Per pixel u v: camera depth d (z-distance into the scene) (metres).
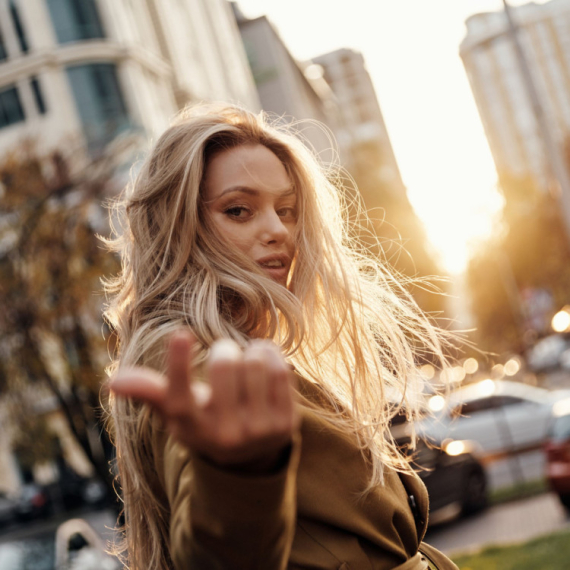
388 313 1.75
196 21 38.78
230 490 0.83
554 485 10.09
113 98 26.91
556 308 43.88
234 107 1.61
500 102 94.50
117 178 13.57
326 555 1.25
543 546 7.77
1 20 26.97
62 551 7.37
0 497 26.94
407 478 1.56
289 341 1.46
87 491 26.88
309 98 64.12
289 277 1.62
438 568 1.59
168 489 1.01
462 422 15.80
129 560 1.52
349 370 1.55
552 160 13.89
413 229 27.03
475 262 48.09
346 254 1.83
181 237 1.46
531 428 15.76
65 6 26.86
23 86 26.59
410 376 1.72
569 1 92.06
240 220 1.52
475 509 11.76
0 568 7.15
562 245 43.62
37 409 13.32
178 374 0.74
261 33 52.84
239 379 0.77
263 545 0.86
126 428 1.36
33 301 12.58
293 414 0.78
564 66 93.31
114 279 1.70
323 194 1.72
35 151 13.66
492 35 94.62
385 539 1.32
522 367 40.50
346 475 1.32
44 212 12.84
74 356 12.84
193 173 1.48
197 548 0.87
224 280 1.42
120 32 27.75
